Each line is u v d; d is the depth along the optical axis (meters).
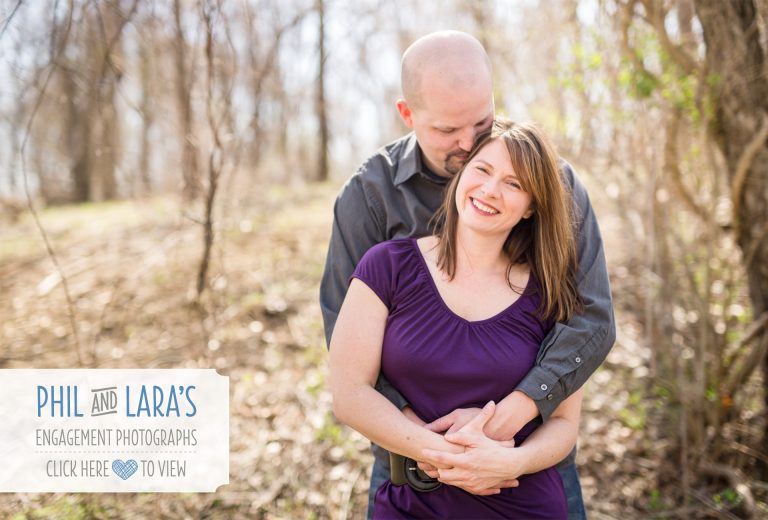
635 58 3.09
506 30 4.28
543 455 1.80
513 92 4.15
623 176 3.69
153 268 5.54
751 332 3.11
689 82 3.04
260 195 8.07
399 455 1.88
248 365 4.41
